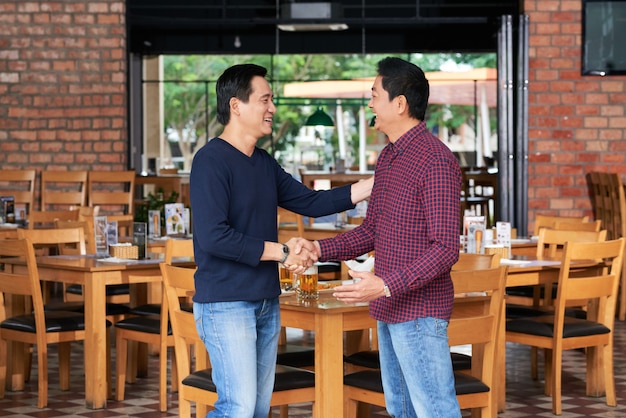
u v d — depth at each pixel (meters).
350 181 14.22
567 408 6.52
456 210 3.81
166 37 17.20
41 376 6.53
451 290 3.97
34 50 13.19
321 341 4.71
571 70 12.25
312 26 16.78
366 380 4.80
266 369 4.11
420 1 17.08
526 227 12.13
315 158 18.84
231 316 3.90
